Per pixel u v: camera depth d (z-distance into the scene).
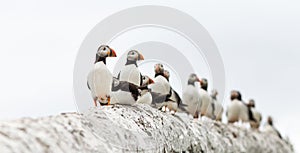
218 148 11.54
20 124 5.41
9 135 4.98
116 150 6.62
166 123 8.88
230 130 13.71
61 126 5.95
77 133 6.06
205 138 10.76
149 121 8.27
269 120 19.06
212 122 12.72
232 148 12.75
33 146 5.05
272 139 17.34
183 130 9.58
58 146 5.41
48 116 6.30
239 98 16.31
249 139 14.71
